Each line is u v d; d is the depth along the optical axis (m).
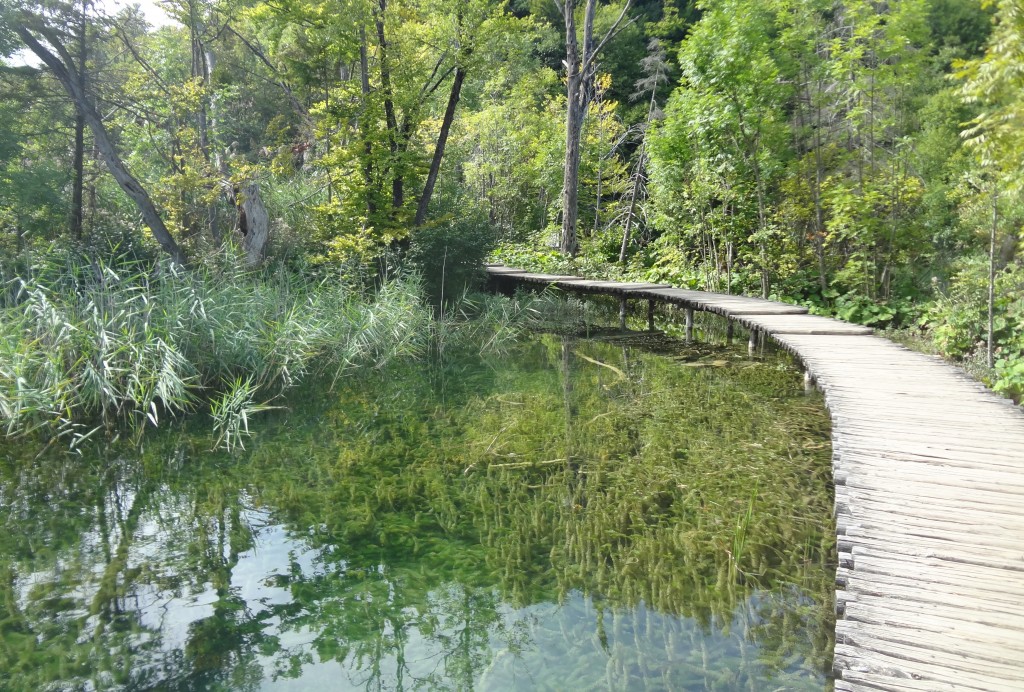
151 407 7.14
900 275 11.07
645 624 3.29
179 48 17.03
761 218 11.98
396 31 13.35
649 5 29.94
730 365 9.31
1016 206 8.61
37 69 11.45
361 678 2.99
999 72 6.55
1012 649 2.35
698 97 12.27
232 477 5.49
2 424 6.59
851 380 6.11
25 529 4.58
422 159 13.85
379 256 12.77
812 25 11.39
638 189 20.45
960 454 4.21
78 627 3.41
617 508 4.61
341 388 8.47
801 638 3.12
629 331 12.66
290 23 13.88
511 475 5.41
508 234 22.73
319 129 14.12
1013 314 8.37
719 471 5.23
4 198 10.78
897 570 2.87
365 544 4.29
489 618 3.44
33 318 7.21
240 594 3.72
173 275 8.54
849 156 11.39
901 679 2.22
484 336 11.88
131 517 4.77
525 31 14.65
